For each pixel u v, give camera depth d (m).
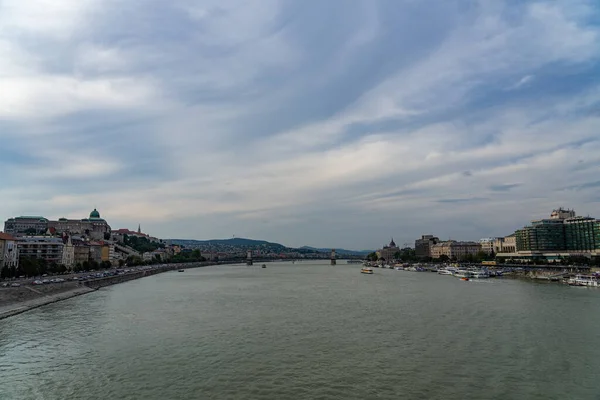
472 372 68.62
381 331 97.81
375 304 144.00
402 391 61.00
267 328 101.69
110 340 89.50
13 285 156.12
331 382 64.56
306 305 142.50
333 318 115.25
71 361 74.56
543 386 62.75
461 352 79.62
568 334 93.31
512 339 89.06
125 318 115.81
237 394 60.03
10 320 112.56
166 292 189.12
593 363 72.75
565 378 65.88
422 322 108.50
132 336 93.25
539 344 84.88
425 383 63.97
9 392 60.78
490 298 158.00
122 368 70.75
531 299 153.62
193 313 124.69
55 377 66.62
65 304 145.00
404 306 138.12
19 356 77.69
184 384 63.69
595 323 105.50
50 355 78.19
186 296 171.88
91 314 122.62
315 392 60.72
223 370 69.88
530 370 69.44
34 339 90.44
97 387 62.53
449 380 65.19
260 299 161.12
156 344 86.19
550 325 103.12
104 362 74.06
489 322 107.62
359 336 92.88
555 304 139.50
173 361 74.62
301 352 80.12
